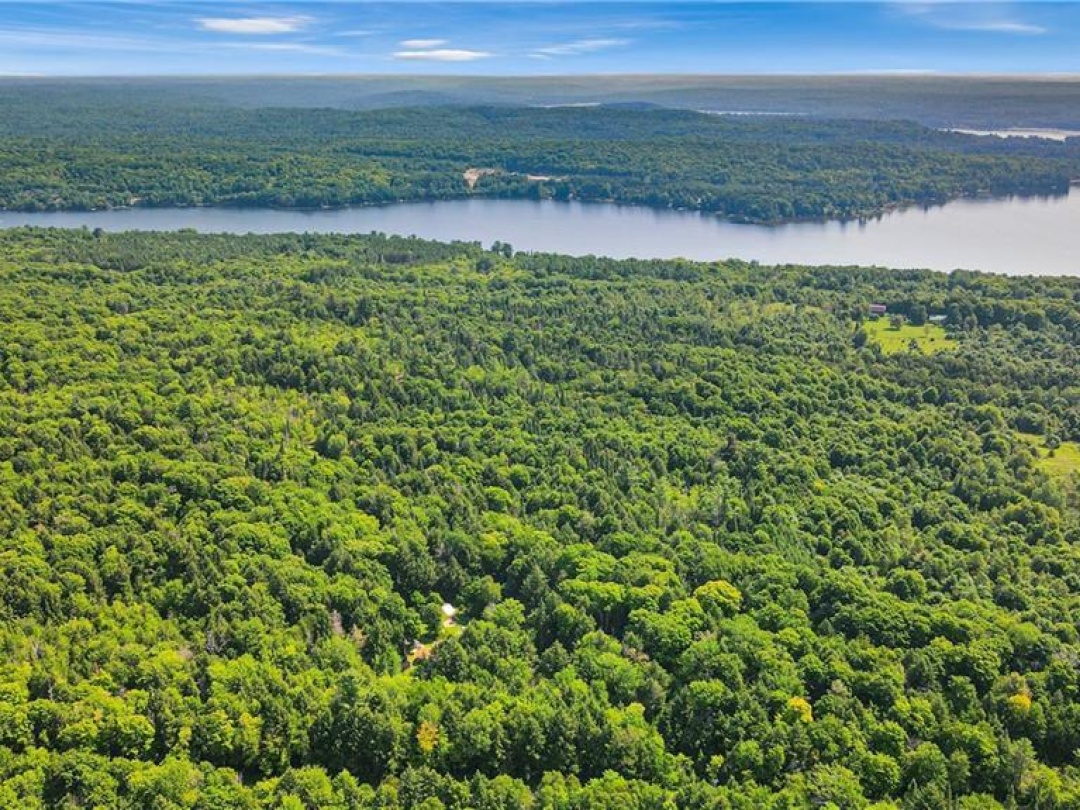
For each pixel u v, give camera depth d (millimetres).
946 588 134875
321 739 104562
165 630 117000
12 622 114688
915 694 110500
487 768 103188
